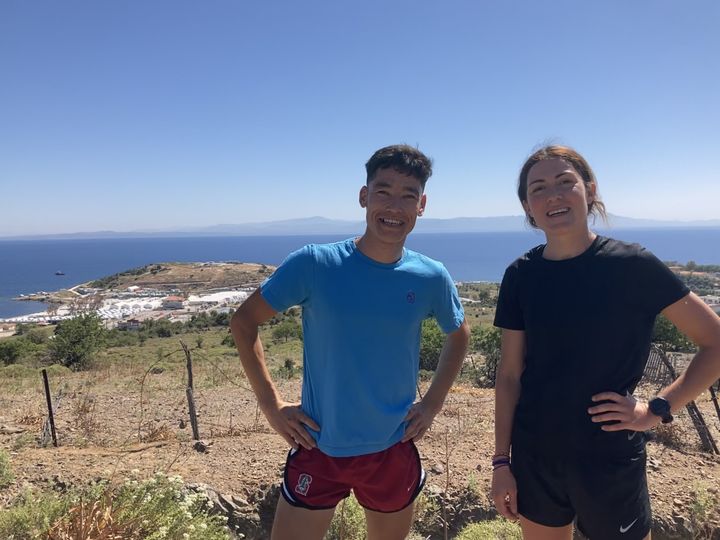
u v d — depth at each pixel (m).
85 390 10.42
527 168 2.49
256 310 2.53
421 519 4.17
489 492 4.44
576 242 2.33
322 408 2.54
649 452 5.35
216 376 12.57
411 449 2.72
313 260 2.49
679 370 10.68
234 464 4.88
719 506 4.15
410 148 2.51
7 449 5.30
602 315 2.17
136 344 33.81
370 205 2.48
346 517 3.80
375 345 2.48
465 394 9.12
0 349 20.53
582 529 2.30
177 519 3.03
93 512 2.86
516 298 2.47
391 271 2.51
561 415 2.23
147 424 7.04
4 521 3.02
